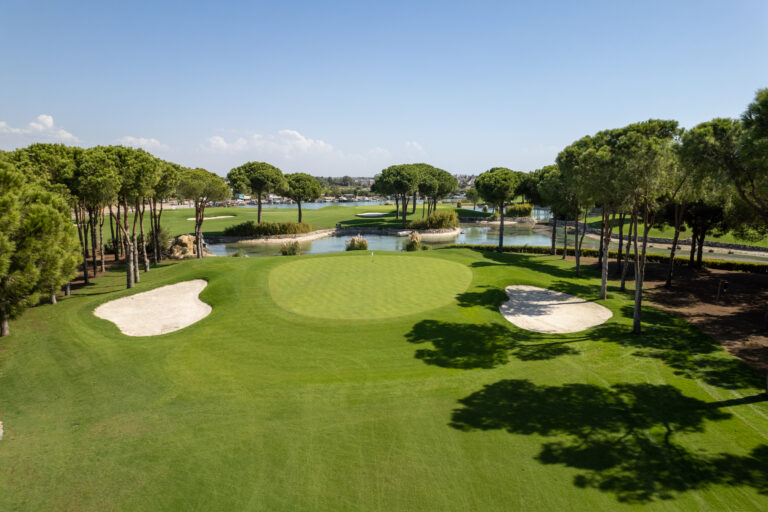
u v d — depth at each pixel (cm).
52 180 2912
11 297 1783
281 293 2656
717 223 3547
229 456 1148
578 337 2059
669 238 6588
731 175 1555
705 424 1273
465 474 1062
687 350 1872
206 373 1677
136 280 3309
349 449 1176
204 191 4741
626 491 988
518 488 1006
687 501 952
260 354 1847
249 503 973
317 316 2245
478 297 2612
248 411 1388
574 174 2862
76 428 1296
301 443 1206
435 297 2583
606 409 1370
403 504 963
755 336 2047
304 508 956
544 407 1391
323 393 1505
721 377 1594
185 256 5134
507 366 1723
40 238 1814
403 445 1191
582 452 1141
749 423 1272
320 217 10981
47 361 1777
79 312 2381
